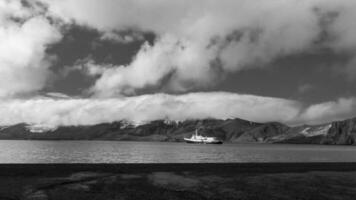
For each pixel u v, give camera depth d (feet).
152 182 61.62
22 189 53.06
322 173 77.77
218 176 70.03
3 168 68.39
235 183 63.16
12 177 61.57
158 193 53.36
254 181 65.67
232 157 405.80
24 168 69.26
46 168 70.64
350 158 412.16
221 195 53.36
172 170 75.00
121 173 69.82
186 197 51.42
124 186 57.52
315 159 374.02
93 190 53.88
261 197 52.95
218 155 458.09
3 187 53.88
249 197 52.70
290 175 73.67
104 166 76.02
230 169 78.54
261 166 83.97
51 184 57.00
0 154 393.50
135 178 64.85
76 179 61.98
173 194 53.01
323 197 53.93
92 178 63.46
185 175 69.92
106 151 530.27
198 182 63.16
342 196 54.90
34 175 64.03
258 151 655.76
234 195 53.62
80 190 53.57
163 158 363.76
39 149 570.05
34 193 50.85
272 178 69.46
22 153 426.51
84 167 74.02
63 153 439.22
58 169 70.59
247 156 435.94
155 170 74.49
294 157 421.59
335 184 64.69
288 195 54.65
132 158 351.67
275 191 57.21
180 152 546.67
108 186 57.06
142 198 50.06
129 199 49.24
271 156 444.14
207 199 50.72
